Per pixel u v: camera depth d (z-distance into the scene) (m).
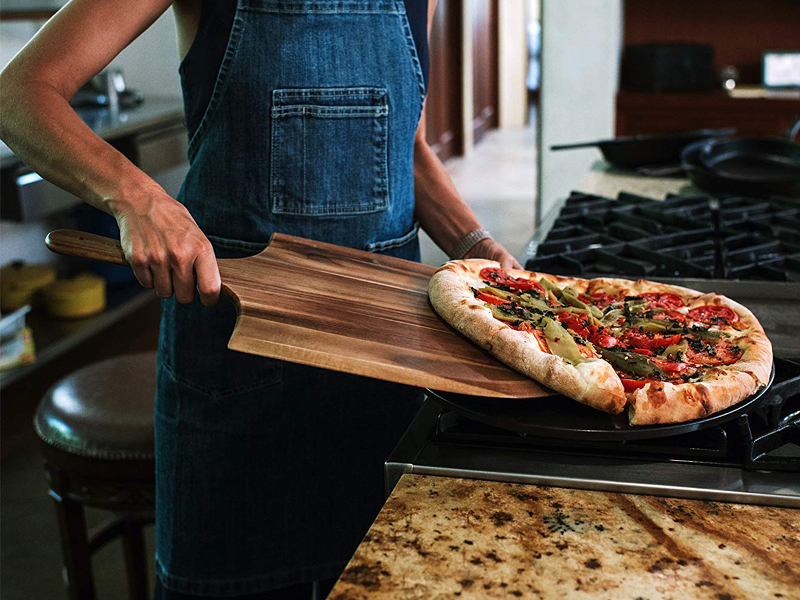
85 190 0.89
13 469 2.56
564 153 3.51
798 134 3.57
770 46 3.92
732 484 0.73
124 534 1.67
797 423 0.79
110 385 1.63
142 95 3.92
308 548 1.21
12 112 0.90
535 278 1.09
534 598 0.59
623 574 0.62
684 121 3.71
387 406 1.18
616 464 0.77
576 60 3.38
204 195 1.10
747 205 1.80
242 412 1.13
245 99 1.06
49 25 0.93
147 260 0.84
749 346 0.90
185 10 1.08
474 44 7.93
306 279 0.97
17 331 2.77
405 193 1.19
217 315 1.10
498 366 0.84
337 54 1.07
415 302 0.97
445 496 0.73
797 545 0.65
